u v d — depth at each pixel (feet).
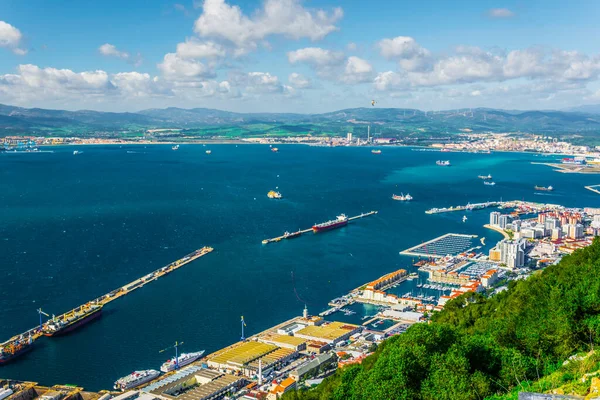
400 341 503.61
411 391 433.89
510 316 601.21
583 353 467.52
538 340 494.18
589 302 512.22
